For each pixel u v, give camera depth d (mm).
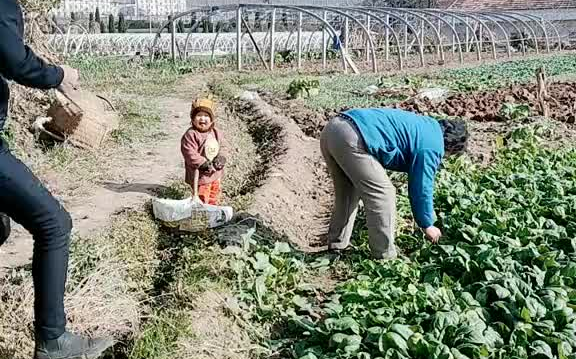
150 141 11805
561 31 53781
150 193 8609
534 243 6801
